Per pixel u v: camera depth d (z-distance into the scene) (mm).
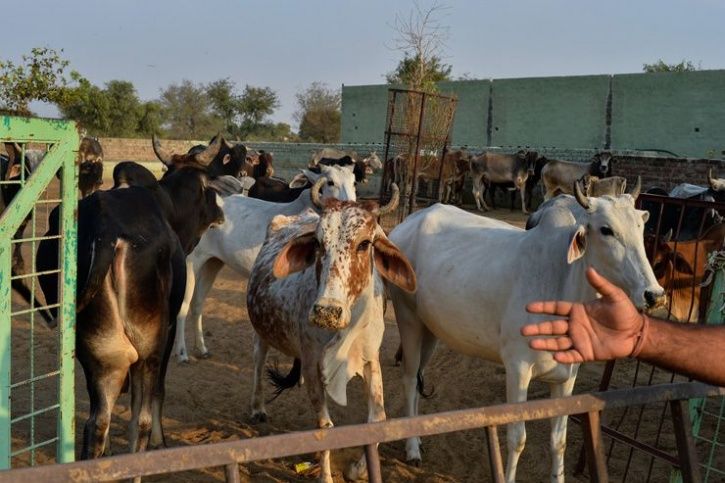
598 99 33594
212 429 5996
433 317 5309
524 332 1984
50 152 3422
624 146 33156
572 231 4430
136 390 4562
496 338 4805
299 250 4449
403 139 16406
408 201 15891
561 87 34562
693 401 4449
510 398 4590
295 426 6141
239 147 14625
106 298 4129
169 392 6781
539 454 5676
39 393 6648
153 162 34969
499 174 24641
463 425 2064
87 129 49875
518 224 21234
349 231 4160
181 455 1728
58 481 1600
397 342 8555
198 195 6320
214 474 5172
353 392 6941
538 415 2160
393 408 6633
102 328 4160
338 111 58875
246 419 6227
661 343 1990
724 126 30531
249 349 8227
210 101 65438
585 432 2256
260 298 5348
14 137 3201
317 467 5219
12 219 3271
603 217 4195
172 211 5801
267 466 5328
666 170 20109
